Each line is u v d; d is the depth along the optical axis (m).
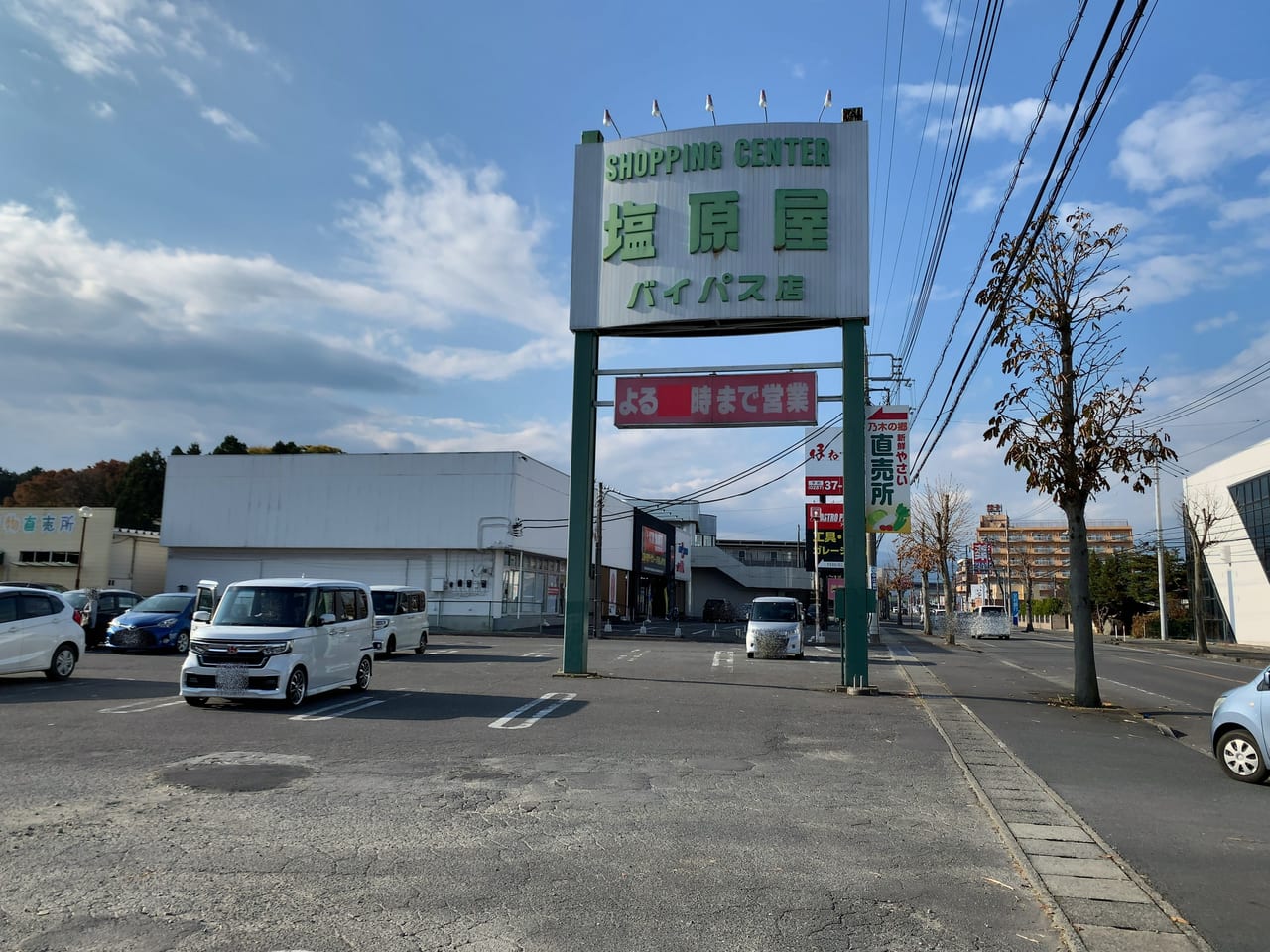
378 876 5.64
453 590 43.78
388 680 17.23
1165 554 65.38
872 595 17.84
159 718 11.67
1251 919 5.32
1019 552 108.69
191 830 6.52
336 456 45.19
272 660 12.60
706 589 91.12
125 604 25.78
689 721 12.72
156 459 69.81
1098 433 15.49
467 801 7.59
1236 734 9.59
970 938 4.94
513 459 43.44
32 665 15.35
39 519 45.47
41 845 6.07
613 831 6.80
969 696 17.30
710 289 18.30
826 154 18.23
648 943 4.71
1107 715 14.88
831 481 33.47
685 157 18.73
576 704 14.22
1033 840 6.86
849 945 4.79
